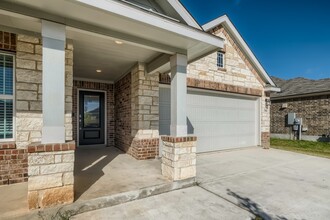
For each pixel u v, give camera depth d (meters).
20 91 3.47
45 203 2.53
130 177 3.82
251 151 7.75
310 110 11.65
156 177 3.84
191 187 3.75
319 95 11.24
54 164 2.59
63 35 2.71
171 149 3.71
